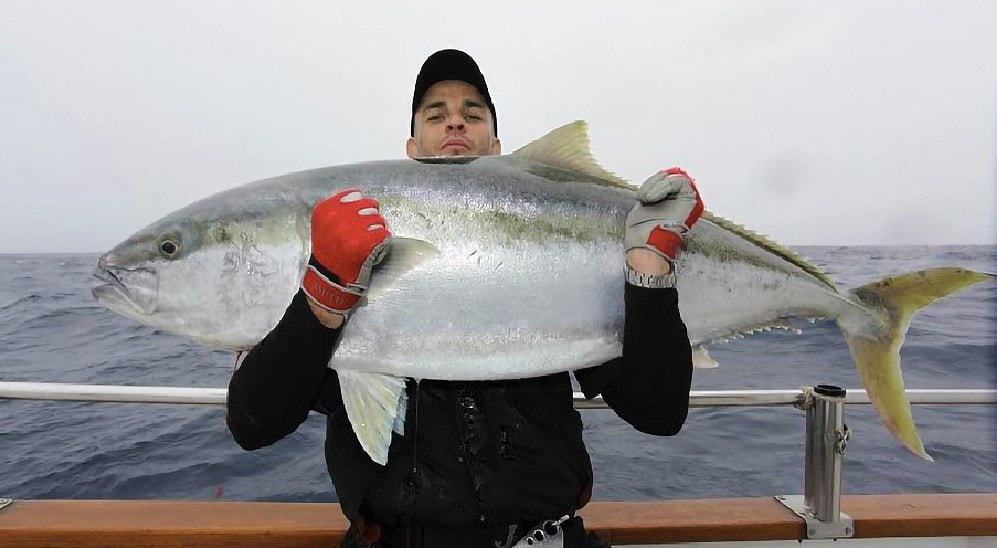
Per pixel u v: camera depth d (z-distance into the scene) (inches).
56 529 80.4
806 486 87.6
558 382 67.4
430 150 89.2
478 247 62.7
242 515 85.6
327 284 52.4
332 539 81.0
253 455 187.0
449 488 58.4
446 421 60.3
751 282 74.7
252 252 63.4
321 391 64.6
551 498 60.4
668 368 60.5
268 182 66.3
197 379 307.6
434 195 63.4
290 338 53.2
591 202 67.0
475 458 59.3
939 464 179.9
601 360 66.3
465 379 62.1
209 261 63.5
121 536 80.7
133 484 168.9
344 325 59.7
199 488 166.4
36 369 336.5
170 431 208.8
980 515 86.0
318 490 164.1
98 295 65.5
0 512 85.0
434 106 88.7
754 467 172.9
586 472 65.2
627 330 60.9
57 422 218.2
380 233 52.5
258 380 54.4
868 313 77.5
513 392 63.3
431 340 61.7
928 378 331.3
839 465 84.0
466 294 62.3
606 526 83.0
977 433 207.9
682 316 73.6
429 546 59.2
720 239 74.0
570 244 64.9
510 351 63.0
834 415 83.7
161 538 80.9
